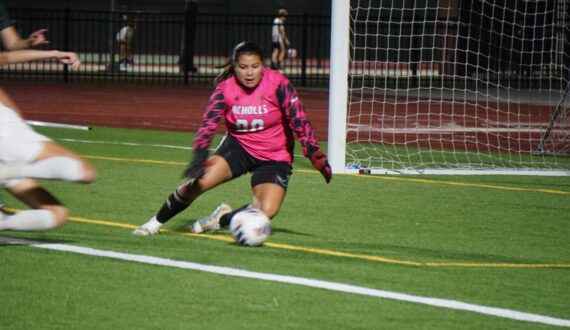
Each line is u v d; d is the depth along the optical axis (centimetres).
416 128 5278
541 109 7006
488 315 1864
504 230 2755
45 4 12212
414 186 3525
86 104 6894
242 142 2402
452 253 2414
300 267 2177
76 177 1880
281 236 2533
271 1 12862
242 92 2361
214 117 2344
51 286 1948
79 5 12319
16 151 1908
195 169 2286
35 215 1939
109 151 4306
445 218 2905
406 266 2241
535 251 2483
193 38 9600
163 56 12812
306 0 12938
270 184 2388
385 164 4162
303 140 2333
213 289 1961
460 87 9012
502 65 8344
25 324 1705
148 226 2473
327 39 12925
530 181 3772
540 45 7556
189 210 2891
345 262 2252
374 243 2495
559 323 1834
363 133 5331
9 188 1983
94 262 2150
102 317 1758
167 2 12706
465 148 4816
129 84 9244
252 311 1817
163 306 1834
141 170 3703
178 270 2103
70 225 2567
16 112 2038
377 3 10475
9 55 2219
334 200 3148
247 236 2328
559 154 4631
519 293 2045
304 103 7525
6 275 2019
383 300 1930
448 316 1841
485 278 2166
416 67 9481
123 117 6062
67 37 9244
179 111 6562
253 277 2064
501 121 6169
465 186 3569
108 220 2670
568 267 2316
